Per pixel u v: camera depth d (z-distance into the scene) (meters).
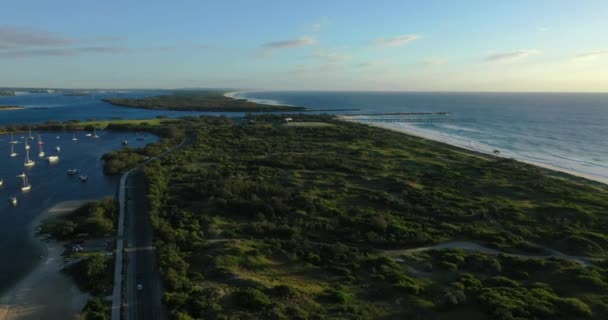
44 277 47.28
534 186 84.69
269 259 47.97
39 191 85.44
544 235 57.75
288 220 62.28
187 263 46.72
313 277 44.12
